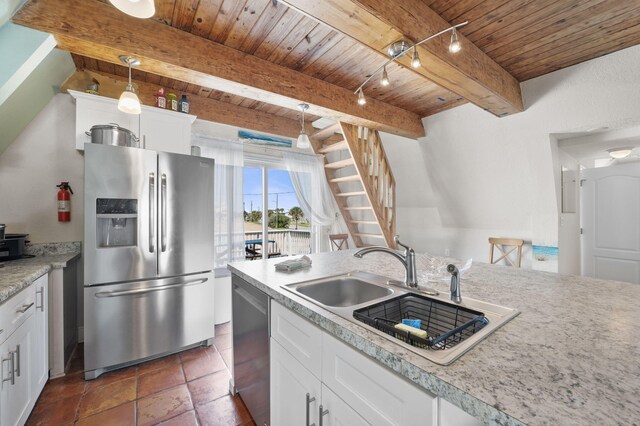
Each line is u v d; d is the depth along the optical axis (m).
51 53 2.04
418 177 4.34
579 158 3.74
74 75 2.54
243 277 1.68
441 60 1.83
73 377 2.07
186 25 1.87
